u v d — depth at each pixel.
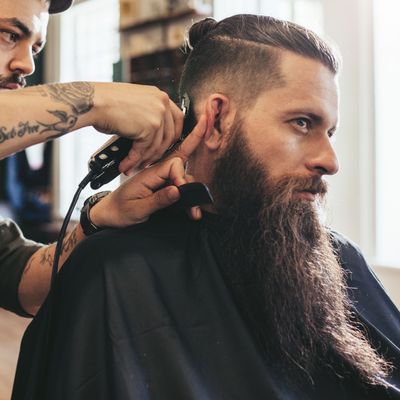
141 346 0.84
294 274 0.92
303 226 0.93
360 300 1.15
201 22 1.04
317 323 0.95
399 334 1.14
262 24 0.95
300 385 0.91
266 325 0.91
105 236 0.93
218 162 0.96
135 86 0.86
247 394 0.86
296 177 0.92
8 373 2.80
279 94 0.91
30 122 0.78
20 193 4.71
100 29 4.50
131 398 0.79
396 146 2.58
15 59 1.06
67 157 4.80
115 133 0.84
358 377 0.96
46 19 1.13
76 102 0.80
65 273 0.93
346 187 2.61
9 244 1.29
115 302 0.86
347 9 2.54
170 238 0.95
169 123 0.88
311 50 0.92
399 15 2.51
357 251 1.21
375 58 2.52
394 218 2.61
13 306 1.27
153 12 3.60
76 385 0.82
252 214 0.93
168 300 0.89
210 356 0.87
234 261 0.94
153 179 0.91
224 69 0.95
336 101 0.94
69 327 0.85
